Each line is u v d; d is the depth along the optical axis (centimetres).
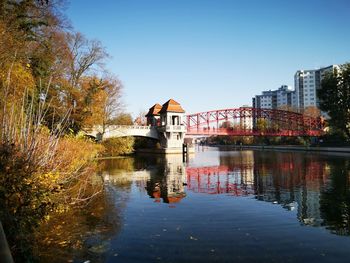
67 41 4000
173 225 1294
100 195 1966
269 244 1070
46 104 2762
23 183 969
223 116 12200
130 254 978
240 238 1133
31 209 1018
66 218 1373
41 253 987
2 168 936
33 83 2353
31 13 2655
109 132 6712
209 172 3497
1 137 1044
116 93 6122
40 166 1162
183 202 1769
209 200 1830
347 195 1920
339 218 1399
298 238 1132
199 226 1280
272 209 1591
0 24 2025
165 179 2836
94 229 1227
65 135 2727
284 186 2356
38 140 1213
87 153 3094
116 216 1435
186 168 4006
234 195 2002
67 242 1077
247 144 15275
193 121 11694
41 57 3056
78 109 4244
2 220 818
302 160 5091
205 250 1013
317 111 13788
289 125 12312
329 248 1034
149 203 1730
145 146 9556
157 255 972
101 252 995
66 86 3822
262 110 12488
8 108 1402
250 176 3055
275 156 6644
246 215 1468
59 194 1502
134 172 3456
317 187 2262
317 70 19450
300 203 1727
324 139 8988
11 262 500
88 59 4453
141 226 1272
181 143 8556
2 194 881
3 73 1855
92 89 4556
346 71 6775
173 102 8825
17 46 2242
